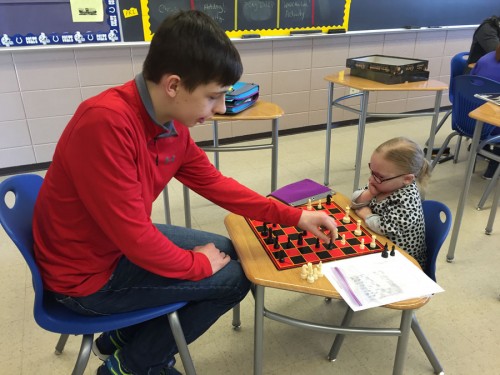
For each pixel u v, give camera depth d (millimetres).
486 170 3045
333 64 4055
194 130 3670
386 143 1411
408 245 1327
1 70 2889
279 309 1811
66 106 3156
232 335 1666
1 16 2766
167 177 1155
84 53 3062
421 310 1790
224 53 904
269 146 2104
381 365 1524
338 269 1099
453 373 1484
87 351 1066
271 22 3625
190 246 1291
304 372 1494
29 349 1585
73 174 910
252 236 1258
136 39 3188
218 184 1292
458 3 4438
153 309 1075
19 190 1137
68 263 1012
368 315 1772
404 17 4215
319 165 3357
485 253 2193
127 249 960
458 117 2723
